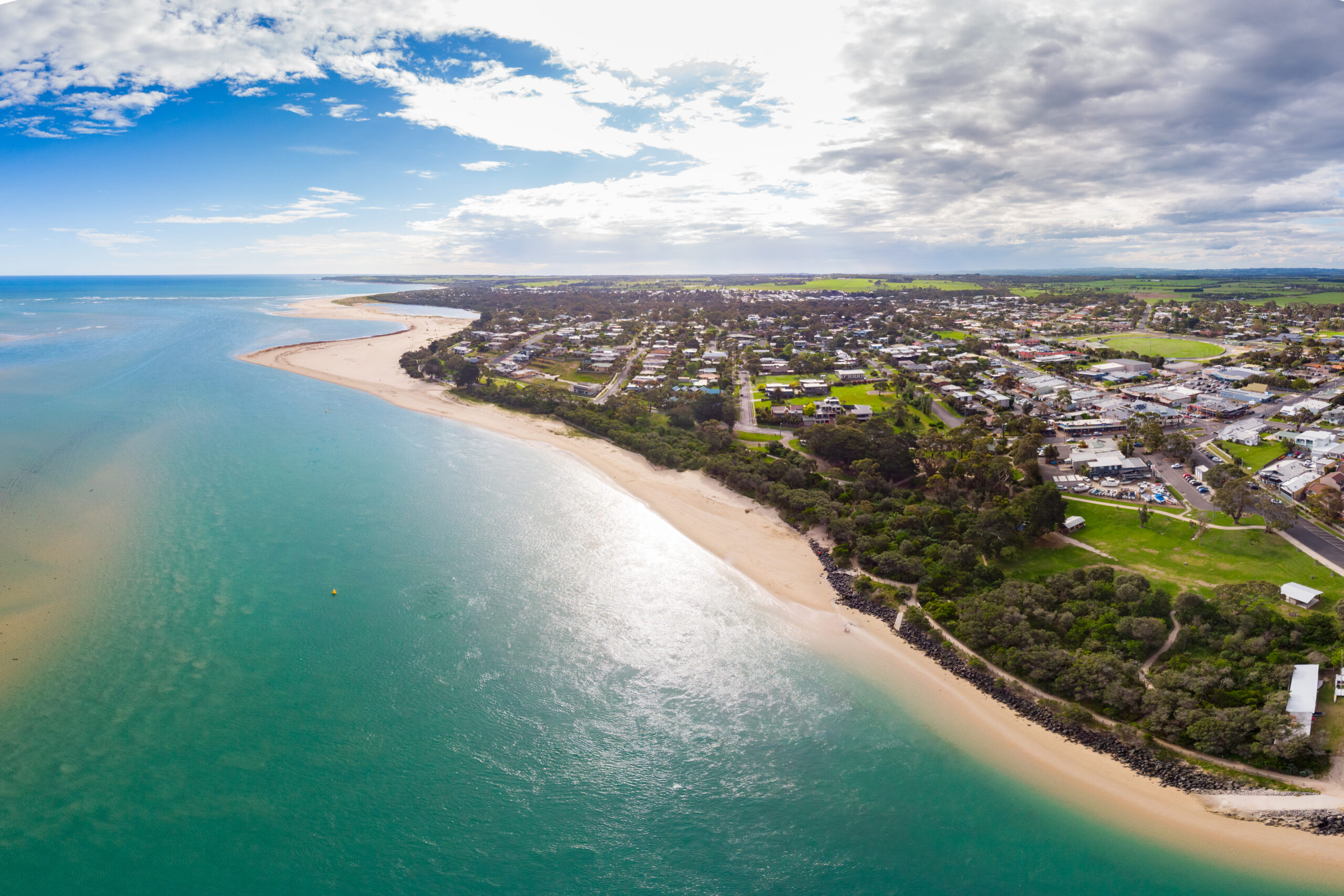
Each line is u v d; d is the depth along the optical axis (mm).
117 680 63312
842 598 81000
